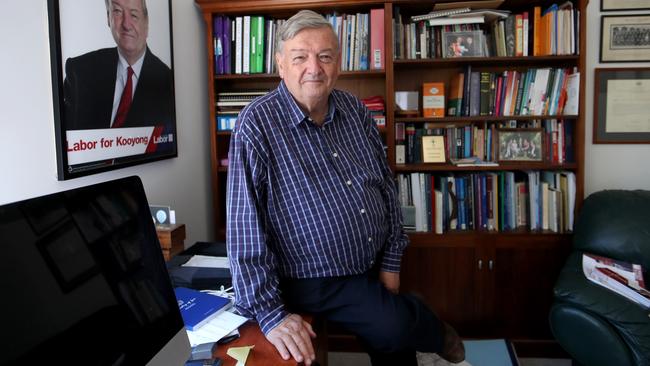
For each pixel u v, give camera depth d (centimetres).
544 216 223
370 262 132
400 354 132
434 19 214
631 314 151
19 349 49
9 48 107
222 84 242
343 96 140
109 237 67
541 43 215
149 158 171
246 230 110
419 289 224
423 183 224
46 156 119
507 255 220
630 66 232
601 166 240
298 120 119
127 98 155
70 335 55
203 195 232
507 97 223
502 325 224
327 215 119
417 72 242
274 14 225
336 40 121
